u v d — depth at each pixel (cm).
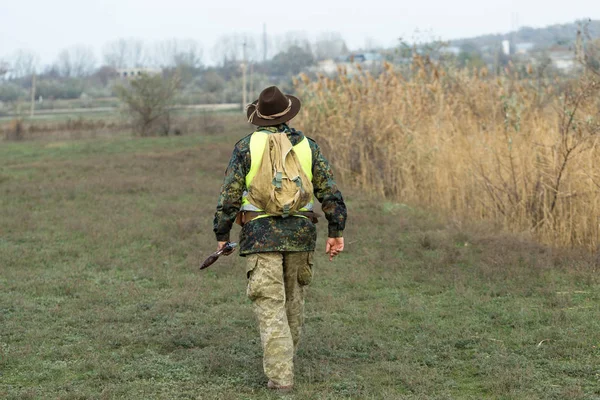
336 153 2208
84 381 740
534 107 1814
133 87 5041
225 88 13138
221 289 1095
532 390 696
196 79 16375
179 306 1011
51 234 1536
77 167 2745
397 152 1945
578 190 1345
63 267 1250
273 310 701
